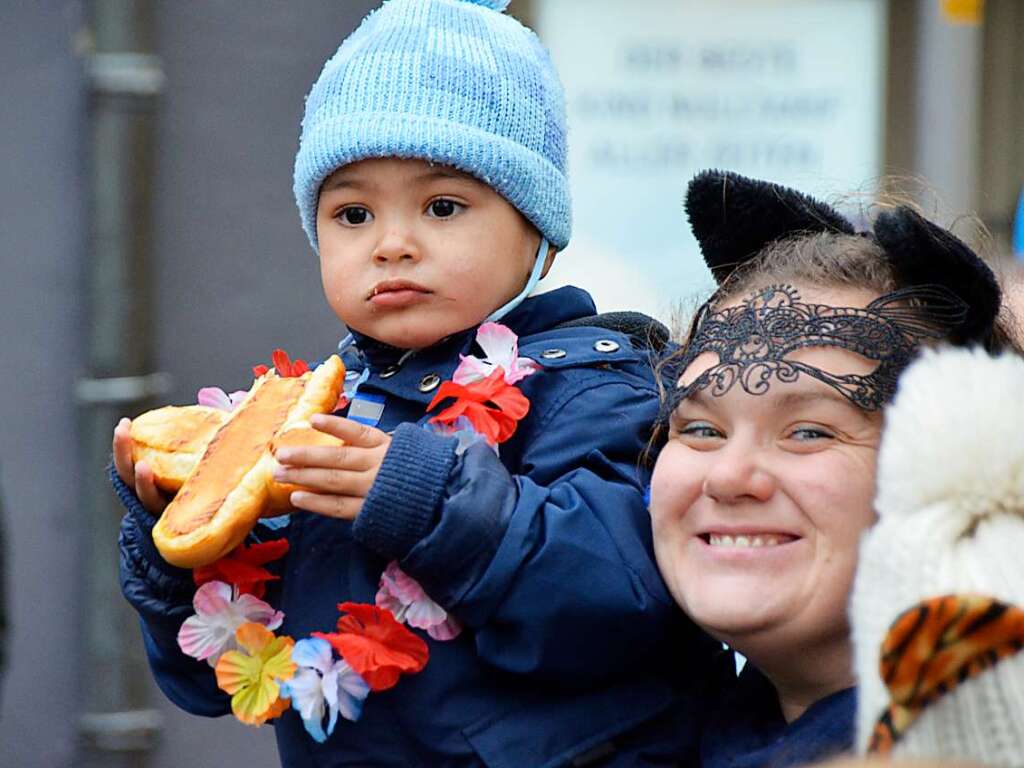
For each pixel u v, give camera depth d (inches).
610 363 127.6
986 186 336.2
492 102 126.1
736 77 301.3
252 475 112.2
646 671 120.1
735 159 302.7
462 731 116.6
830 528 103.9
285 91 236.5
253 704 115.8
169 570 120.0
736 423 106.9
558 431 122.8
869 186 143.3
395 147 122.6
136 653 234.2
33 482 232.1
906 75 301.0
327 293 128.4
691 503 109.0
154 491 117.7
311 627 120.6
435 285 124.1
